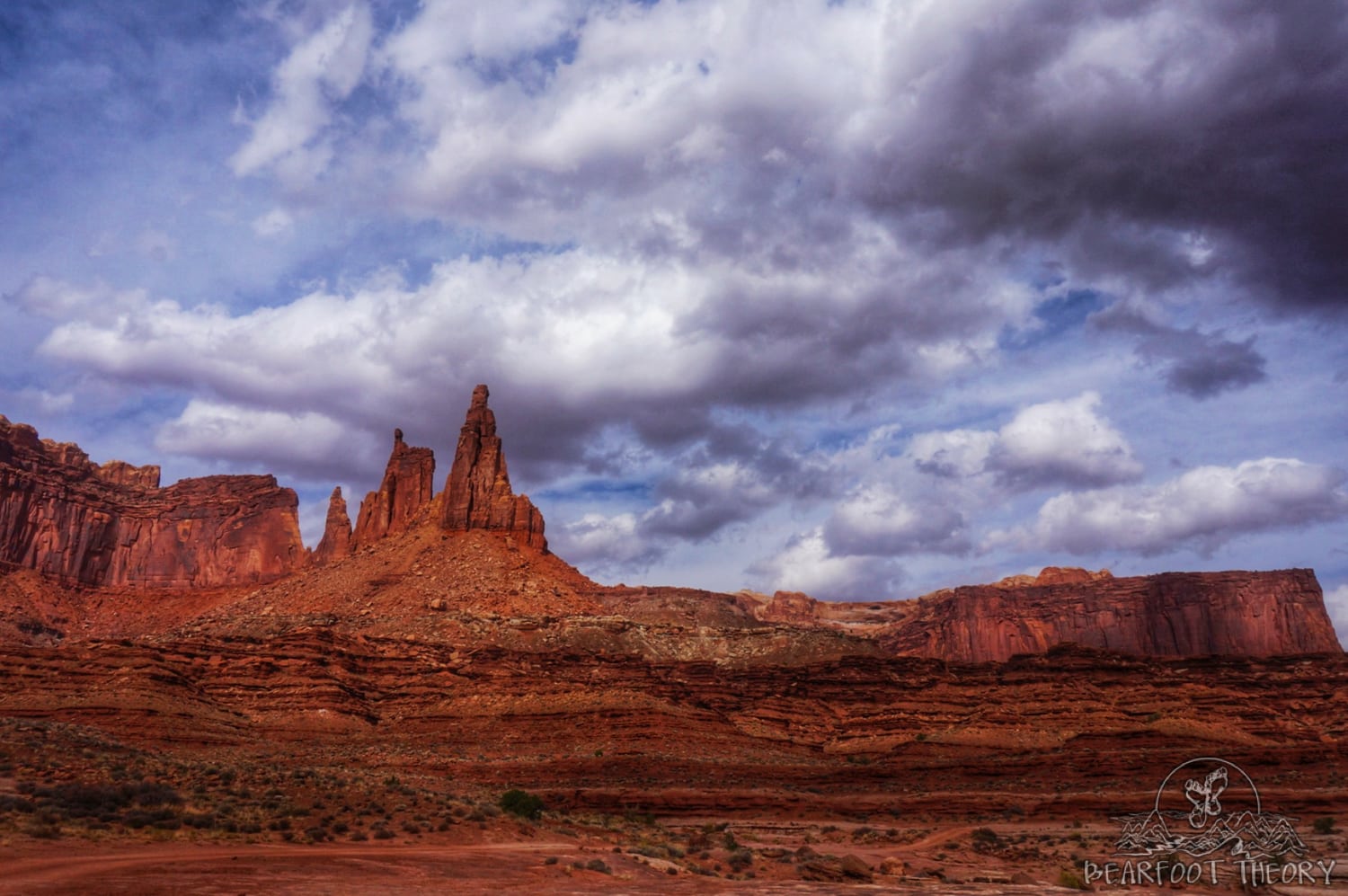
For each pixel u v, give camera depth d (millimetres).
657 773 120000
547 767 121375
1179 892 46656
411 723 144375
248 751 125500
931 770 122312
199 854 40000
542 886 40094
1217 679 156750
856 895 42688
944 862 62438
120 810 47531
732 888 43625
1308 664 165375
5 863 34875
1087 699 147750
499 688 152750
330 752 128625
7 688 127562
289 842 46281
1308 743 134375
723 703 156500
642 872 48719
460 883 39125
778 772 122438
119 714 123375
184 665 145250
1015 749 135875
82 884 32125
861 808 102000
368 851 45031
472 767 121250
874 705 159500
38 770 53750
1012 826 91500
